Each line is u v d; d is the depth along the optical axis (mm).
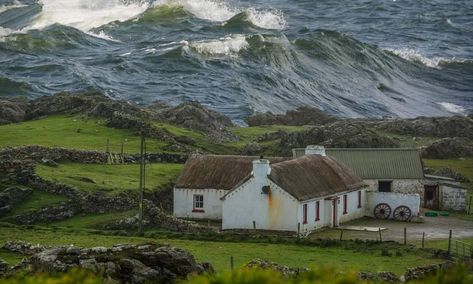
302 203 122625
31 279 48656
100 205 126688
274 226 123250
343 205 132000
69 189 129250
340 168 136375
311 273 47594
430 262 100312
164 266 70938
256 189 123750
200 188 132875
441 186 144250
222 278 46812
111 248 72625
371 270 92688
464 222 133750
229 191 125875
